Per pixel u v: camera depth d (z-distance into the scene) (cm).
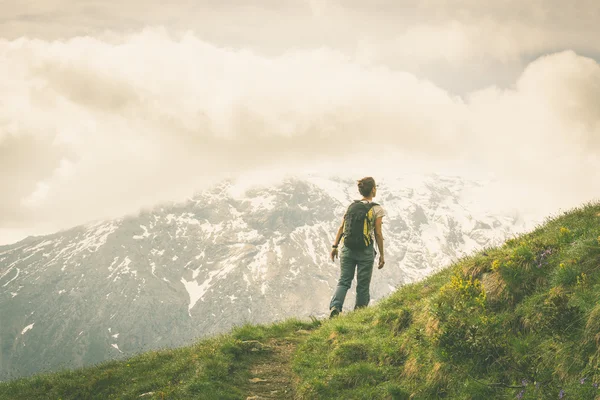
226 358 1166
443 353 804
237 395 1012
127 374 1317
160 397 1058
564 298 729
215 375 1089
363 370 921
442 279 1113
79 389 1291
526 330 781
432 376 802
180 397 1027
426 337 893
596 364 635
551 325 714
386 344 980
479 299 878
